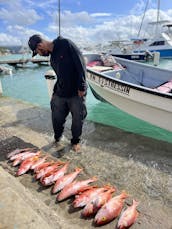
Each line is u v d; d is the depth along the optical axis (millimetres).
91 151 3404
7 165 3076
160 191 2533
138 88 4699
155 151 3381
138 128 5707
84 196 2322
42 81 12852
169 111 4395
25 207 1899
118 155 3281
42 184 2619
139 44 24422
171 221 2121
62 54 2969
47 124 4492
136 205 2252
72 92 3205
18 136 3959
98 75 5660
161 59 23219
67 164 3006
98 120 6219
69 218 2145
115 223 2080
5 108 5547
